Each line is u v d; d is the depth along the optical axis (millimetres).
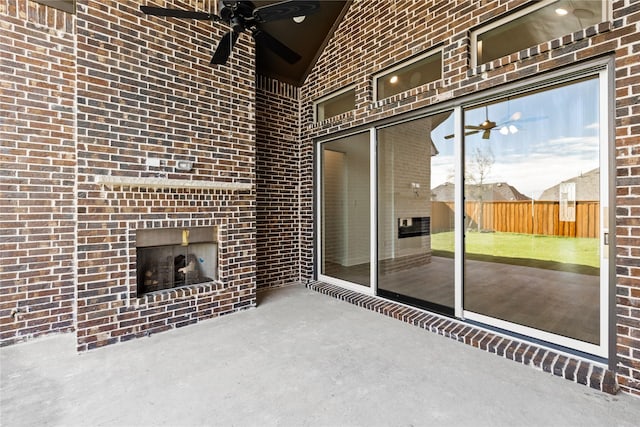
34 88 3061
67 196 3238
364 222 4281
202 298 3510
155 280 3439
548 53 2445
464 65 2963
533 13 2633
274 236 4934
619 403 1986
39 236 3102
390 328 3252
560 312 2586
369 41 3926
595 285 2404
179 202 3371
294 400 2039
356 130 4250
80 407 1978
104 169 2902
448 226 3330
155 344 2910
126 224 3025
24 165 3021
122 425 1814
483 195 3078
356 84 4152
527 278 2795
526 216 2809
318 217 4992
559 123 2594
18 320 3000
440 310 3395
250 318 3584
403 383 2230
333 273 4793
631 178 2086
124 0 3020
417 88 3369
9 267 2961
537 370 2396
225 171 3730
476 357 2613
